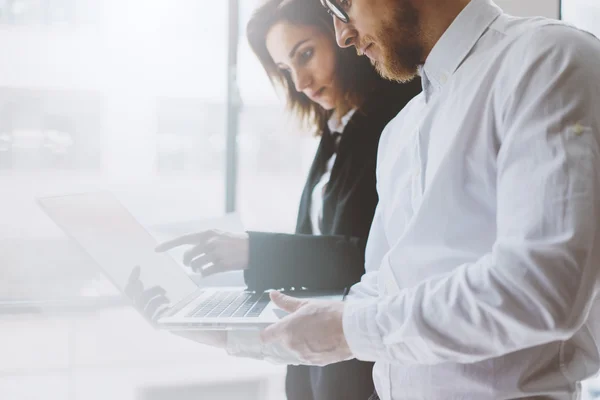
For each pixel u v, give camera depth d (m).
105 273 0.96
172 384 2.93
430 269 0.68
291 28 1.82
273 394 2.80
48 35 3.83
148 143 3.92
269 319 0.79
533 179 0.54
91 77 3.92
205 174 2.75
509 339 0.53
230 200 2.39
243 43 1.92
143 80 3.76
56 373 3.02
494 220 0.64
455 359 0.57
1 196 4.22
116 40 3.80
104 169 4.15
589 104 0.54
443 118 0.70
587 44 0.58
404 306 0.60
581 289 0.51
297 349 0.68
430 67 0.73
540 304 0.50
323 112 1.84
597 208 0.51
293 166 1.95
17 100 4.07
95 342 3.32
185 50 2.88
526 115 0.56
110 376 3.00
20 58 3.86
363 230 1.70
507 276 0.52
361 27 0.77
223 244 1.27
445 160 0.66
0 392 2.81
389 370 0.75
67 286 3.11
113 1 3.71
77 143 4.23
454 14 0.71
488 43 0.68
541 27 0.62
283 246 1.31
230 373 3.03
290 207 1.97
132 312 3.33
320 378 1.58
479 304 0.53
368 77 1.77
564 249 0.50
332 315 0.66
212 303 1.02
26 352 3.19
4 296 2.95
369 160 1.73
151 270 1.09
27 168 4.32
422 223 0.69
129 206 3.65
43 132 4.23
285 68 1.88
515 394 0.62
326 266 1.32
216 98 2.36
